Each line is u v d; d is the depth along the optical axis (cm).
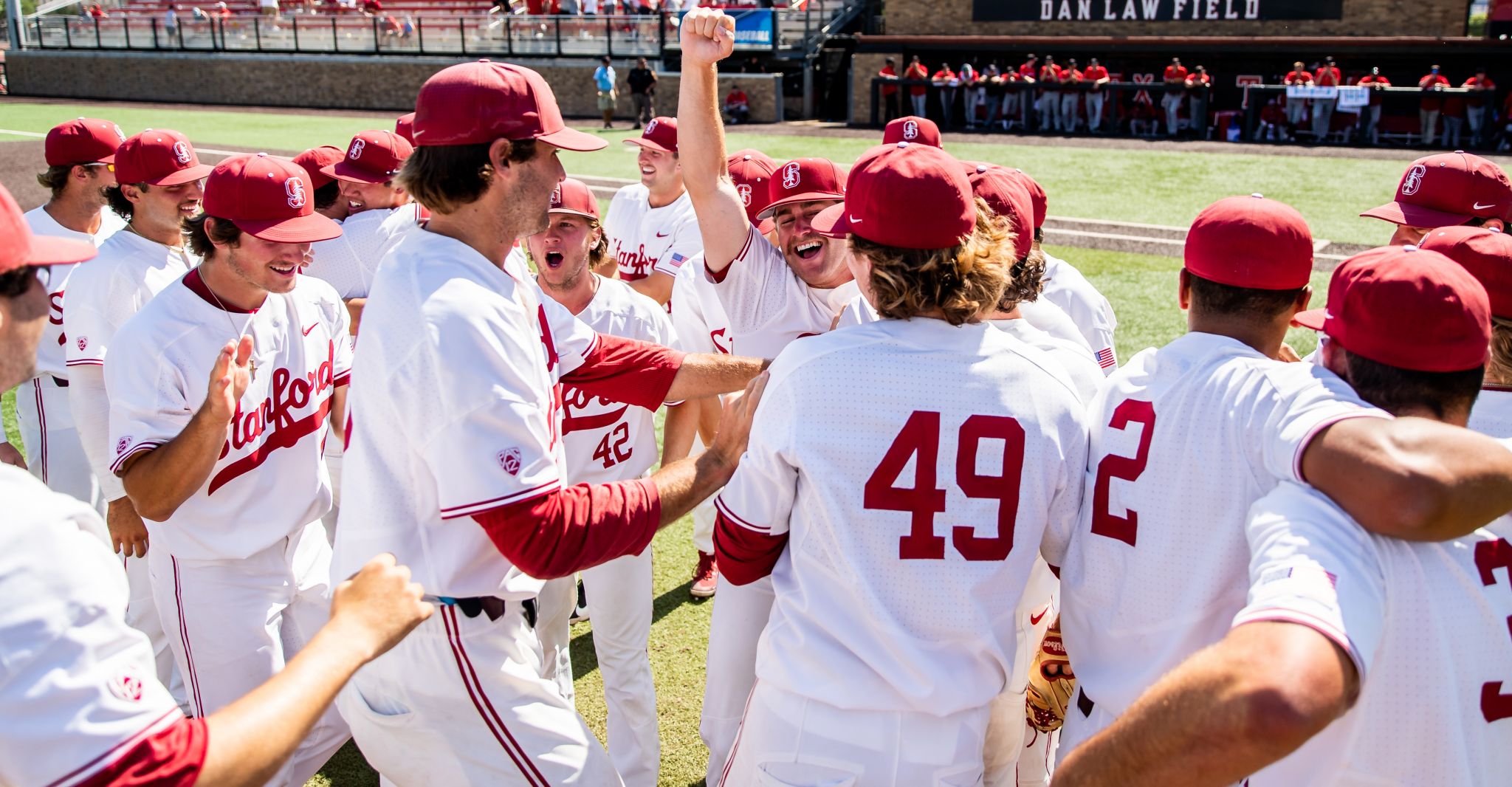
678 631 433
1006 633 213
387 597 176
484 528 212
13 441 628
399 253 222
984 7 2467
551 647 332
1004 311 254
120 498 342
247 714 153
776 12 2519
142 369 291
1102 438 210
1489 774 177
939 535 202
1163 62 2327
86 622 143
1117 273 1024
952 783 206
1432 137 2005
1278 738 137
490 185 221
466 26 2812
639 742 338
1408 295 173
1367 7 2191
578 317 382
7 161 1809
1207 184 1585
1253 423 186
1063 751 222
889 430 201
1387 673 169
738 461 230
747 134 2269
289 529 316
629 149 1995
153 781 142
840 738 204
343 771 355
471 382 207
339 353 342
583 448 357
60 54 3247
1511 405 234
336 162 492
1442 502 153
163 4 3322
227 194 291
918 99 2411
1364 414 166
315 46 2981
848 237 212
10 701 136
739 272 310
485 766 230
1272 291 202
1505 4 2058
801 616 210
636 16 2645
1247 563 189
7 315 150
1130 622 203
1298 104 2080
